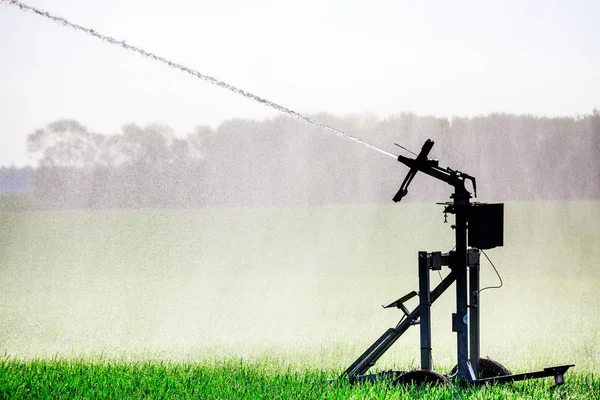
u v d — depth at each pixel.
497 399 15.12
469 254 16.58
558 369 15.74
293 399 15.68
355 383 16.94
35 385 16.59
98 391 16.17
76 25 14.48
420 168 16.34
